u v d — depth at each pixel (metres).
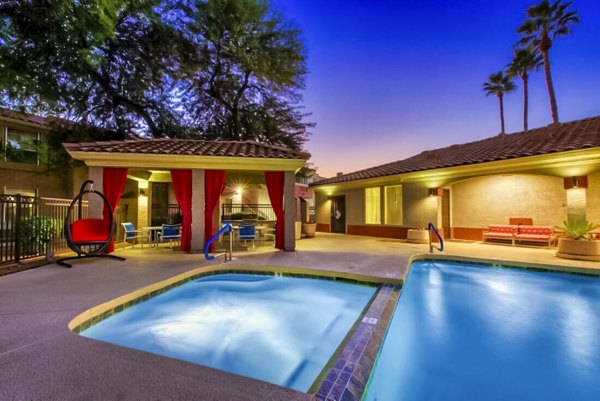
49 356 2.53
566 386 3.18
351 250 9.48
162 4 13.81
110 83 15.59
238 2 15.97
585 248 7.45
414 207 13.04
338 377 2.46
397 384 3.29
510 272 7.47
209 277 6.71
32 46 8.94
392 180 14.06
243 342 4.19
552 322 4.84
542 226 10.53
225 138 20.48
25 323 3.30
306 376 3.36
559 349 3.99
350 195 16.69
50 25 8.23
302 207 17.44
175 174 9.00
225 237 12.52
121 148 8.81
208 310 5.40
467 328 4.67
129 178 11.09
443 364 3.67
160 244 11.56
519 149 10.68
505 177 11.84
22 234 7.26
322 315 5.16
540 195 10.98
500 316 5.10
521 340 4.25
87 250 8.59
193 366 2.39
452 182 11.73
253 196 21.19
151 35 14.69
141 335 4.39
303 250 9.49
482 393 3.13
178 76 17.42
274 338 4.31
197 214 8.97
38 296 4.34
